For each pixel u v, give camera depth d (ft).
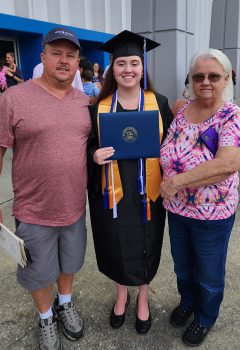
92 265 9.44
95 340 6.97
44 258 6.23
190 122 5.80
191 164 5.67
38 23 21.76
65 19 24.85
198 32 27.12
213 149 5.55
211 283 6.35
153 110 6.02
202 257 6.20
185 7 21.59
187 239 6.53
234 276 8.78
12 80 20.06
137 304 7.43
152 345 6.81
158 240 6.88
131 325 7.33
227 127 5.30
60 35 5.45
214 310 6.63
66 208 6.02
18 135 5.53
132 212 6.43
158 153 6.10
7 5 20.66
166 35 21.43
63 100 5.77
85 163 6.14
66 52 5.59
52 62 5.56
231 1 45.11
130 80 6.10
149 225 6.59
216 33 47.39
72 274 7.01
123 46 6.09
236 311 7.59
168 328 7.23
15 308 7.85
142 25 21.95
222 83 5.43
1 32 21.21
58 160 5.63
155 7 21.26
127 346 6.80
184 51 22.47
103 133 5.97
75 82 13.44
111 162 6.17
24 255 5.52
